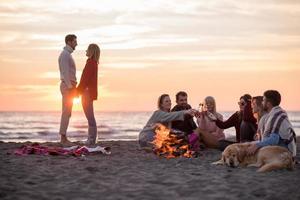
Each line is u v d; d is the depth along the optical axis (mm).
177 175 6621
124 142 12883
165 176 6516
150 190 5543
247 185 5789
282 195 5234
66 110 11188
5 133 38969
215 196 5223
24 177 6242
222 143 9820
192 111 9500
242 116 9867
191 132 10062
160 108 10000
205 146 10094
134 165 7668
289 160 6953
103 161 8102
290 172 6758
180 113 9555
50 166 7312
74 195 5242
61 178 6262
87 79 11000
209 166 7551
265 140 7367
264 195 5250
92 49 11094
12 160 7980
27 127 58875
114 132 42156
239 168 7238
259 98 8312
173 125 9992
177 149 9164
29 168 7039
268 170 6820
